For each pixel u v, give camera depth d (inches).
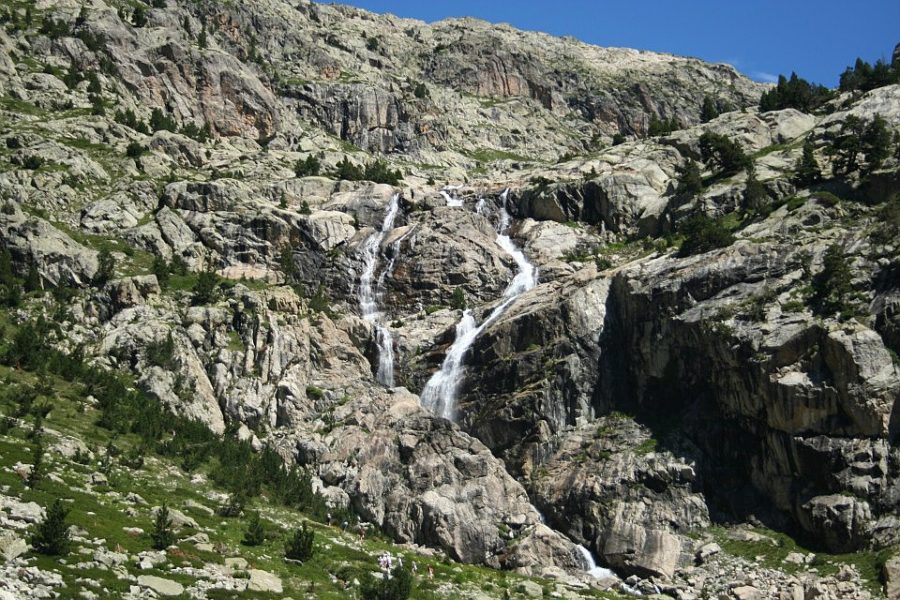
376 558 2842.0
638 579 3257.9
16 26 5895.7
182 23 7027.6
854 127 4215.1
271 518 3031.5
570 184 5137.8
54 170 4630.9
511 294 4660.4
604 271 4293.8
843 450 3260.3
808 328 3408.0
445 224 4881.9
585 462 3673.7
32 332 3548.2
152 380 3659.0
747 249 3786.9
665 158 5275.6
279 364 3969.0
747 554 3277.6
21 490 2404.0
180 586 2102.6
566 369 3905.0
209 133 5994.1
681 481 3521.2
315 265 4751.5
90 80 5639.8
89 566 2059.5
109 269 4065.0
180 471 3189.0
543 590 2935.5
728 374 3590.1
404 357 4345.5
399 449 3649.1
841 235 3747.5
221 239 4667.8
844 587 2945.4
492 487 3535.9
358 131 7258.9
